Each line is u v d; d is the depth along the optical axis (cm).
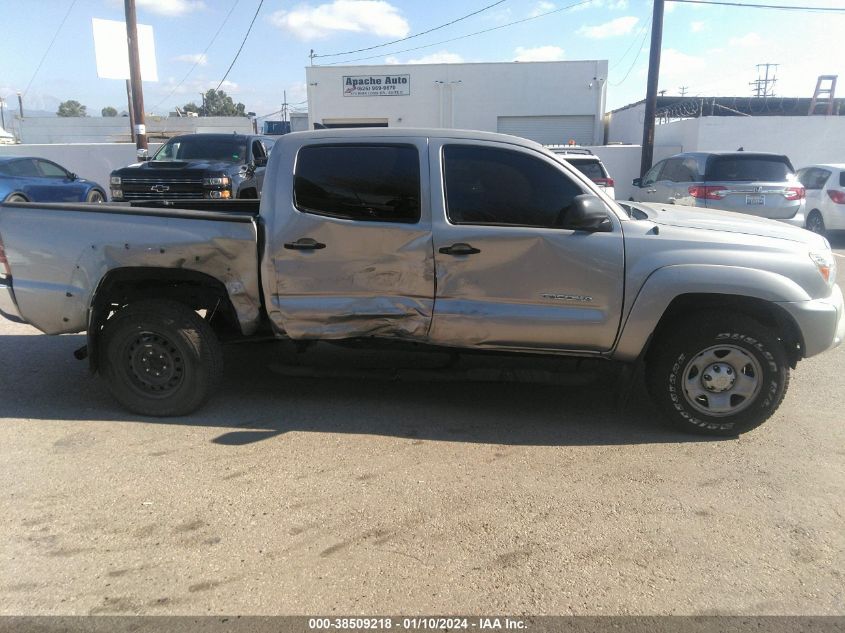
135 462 393
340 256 429
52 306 452
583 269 416
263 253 434
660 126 2469
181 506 344
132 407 460
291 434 435
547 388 528
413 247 422
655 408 490
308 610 268
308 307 438
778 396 424
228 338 476
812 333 420
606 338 426
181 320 440
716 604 274
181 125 4588
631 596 278
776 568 298
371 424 453
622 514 340
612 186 1258
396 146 428
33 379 541
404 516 336
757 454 411
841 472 387
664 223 441
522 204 423
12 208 450
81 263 443
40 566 294
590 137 2897
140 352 451
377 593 278
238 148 1274
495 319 426
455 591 280
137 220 439
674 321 435
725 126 2097
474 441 427
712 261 413
